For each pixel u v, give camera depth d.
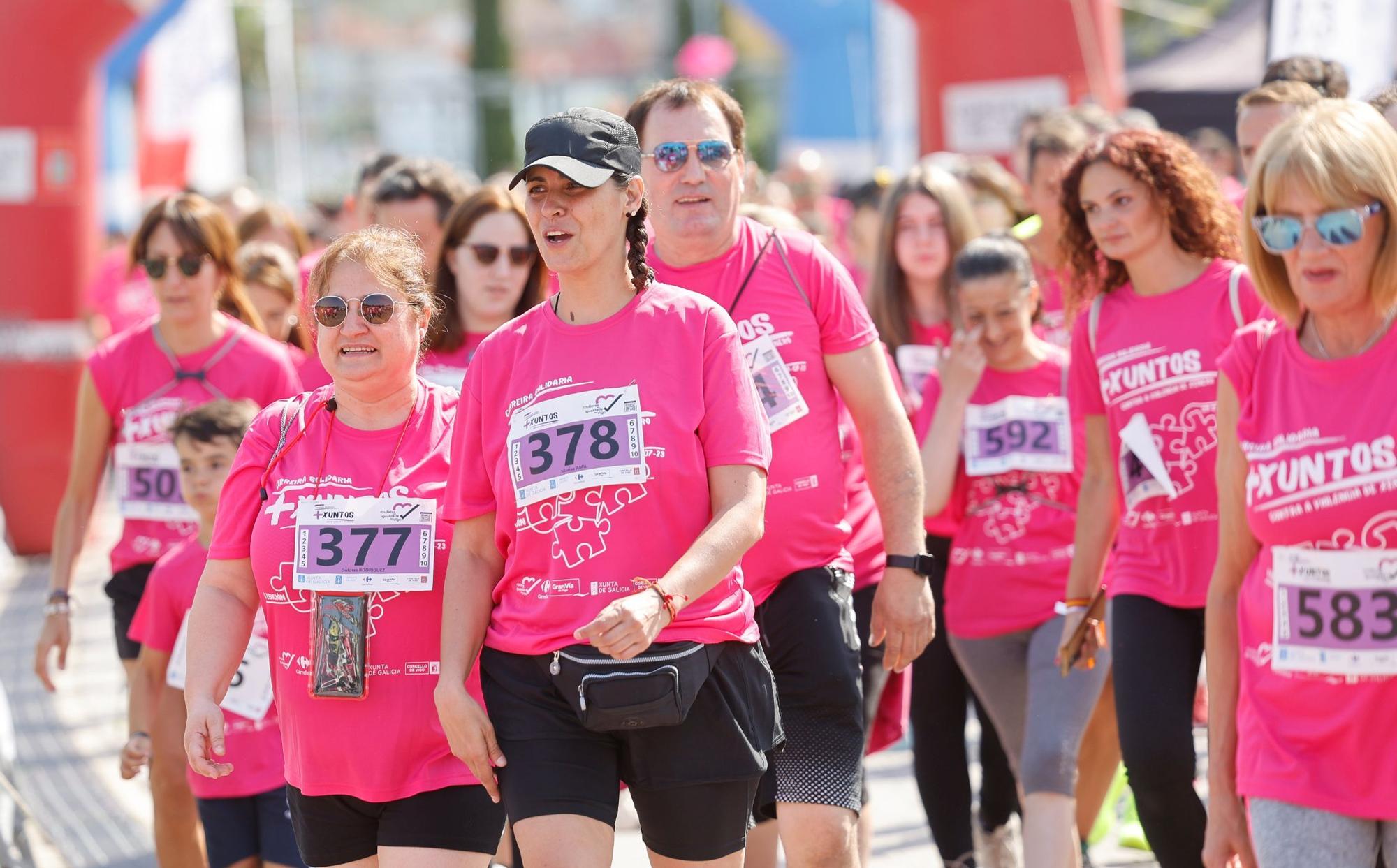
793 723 15.10
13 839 19.73
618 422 12.52
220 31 60.94
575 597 12.52
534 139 12.48
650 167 15.56
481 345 13.27
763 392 15.16
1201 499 16.70
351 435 14.23
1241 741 12.95
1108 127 23.59
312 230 45.53
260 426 14.49
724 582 12.94
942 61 40.97
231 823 17.48
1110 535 17.92
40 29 48.00
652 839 13.08
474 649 13.03
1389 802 12.12
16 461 49.53
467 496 13.16
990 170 27.92
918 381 22.30
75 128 49.00
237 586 14.41
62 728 30.62
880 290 22.66
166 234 20.83
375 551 13.80
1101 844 23.17
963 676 20.11
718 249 15.53
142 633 18.70
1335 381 12.34
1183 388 16.88
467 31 181.00
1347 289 12.17
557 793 12.53
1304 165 12.09
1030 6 39.97
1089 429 17.95
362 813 14.05
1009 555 19.27
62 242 49.12
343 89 169.25
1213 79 49.12
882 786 26.19
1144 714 16.34
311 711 13.83
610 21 187.62
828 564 15.41
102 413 21.38
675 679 12.34
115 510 56.38
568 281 12.86
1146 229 17.16
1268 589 12.73
